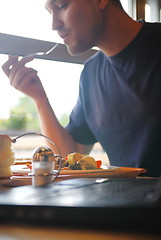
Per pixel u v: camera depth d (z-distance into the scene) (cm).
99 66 218
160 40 198
